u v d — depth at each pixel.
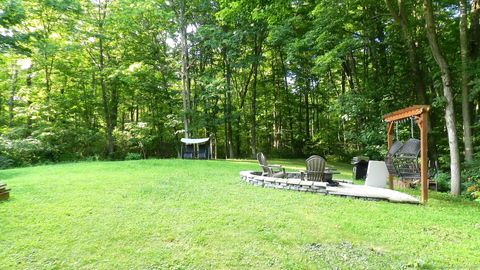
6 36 11.95
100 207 5.01
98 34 16.44
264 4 9.14
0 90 16.70
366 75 15.08
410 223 4.56
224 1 9.58
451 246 3.71
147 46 18.91
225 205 5.29
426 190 6.20
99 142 18.52
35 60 16.02
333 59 11.60
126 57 18.52
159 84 19.16
